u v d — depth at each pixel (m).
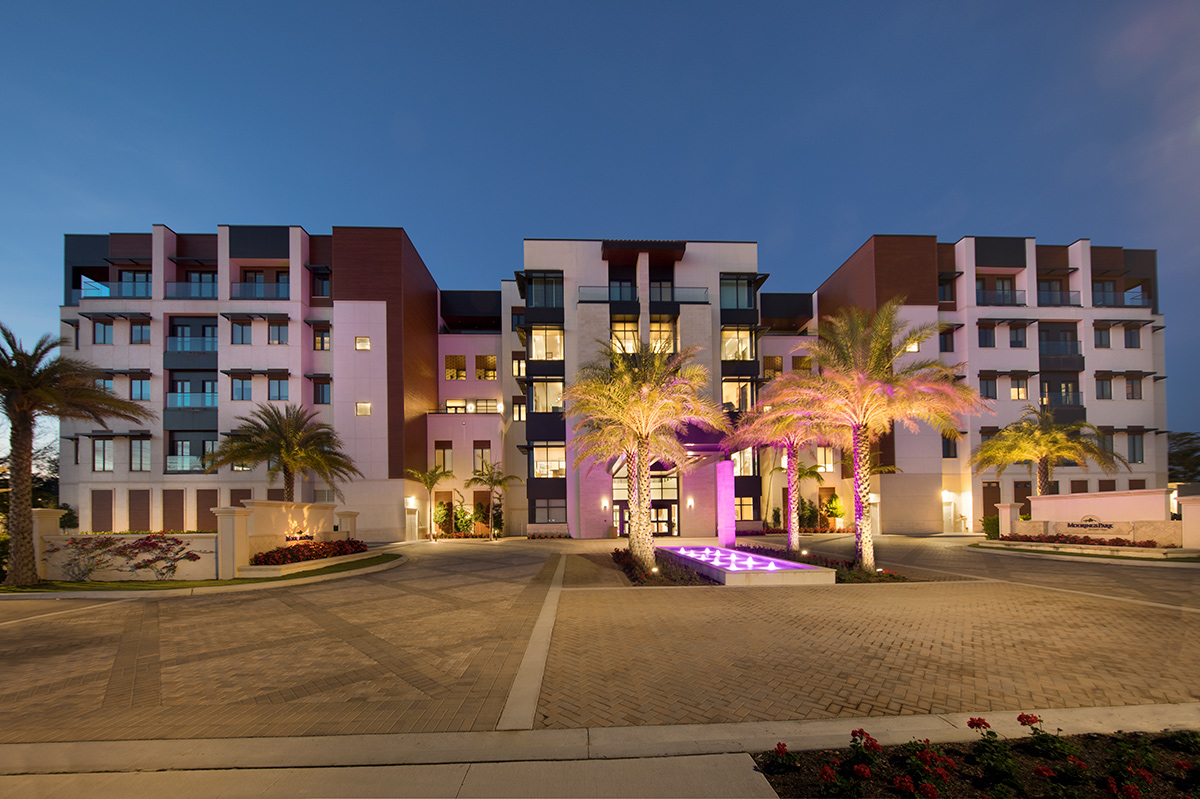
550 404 38.41
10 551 15.79
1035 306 40.44
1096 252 42.34
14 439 16.08
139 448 36.56
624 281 40.34
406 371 37.84
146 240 38.06
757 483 38.00
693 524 37.16
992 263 40.72
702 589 14.38
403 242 38.16
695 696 6.46
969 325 39.91
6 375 15.41
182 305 37.25
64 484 35.72
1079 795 4.09
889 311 19.89
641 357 23.78
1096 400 40.44
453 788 4.43
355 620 11.07
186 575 16.69
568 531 37.31
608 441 22.98
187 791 4.44
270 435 27.12
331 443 29.45
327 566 19.00
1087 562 20.61
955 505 39.50
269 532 19.69
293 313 37.44
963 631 9.57
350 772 4.72
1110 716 5.82
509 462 42.72
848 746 5.00
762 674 7.25
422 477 36.97
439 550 27.98
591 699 6.39
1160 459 40.34
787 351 43.47
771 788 4.36
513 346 44.03
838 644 8.74
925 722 5.64
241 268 39.12
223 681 7.29
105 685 7.20
